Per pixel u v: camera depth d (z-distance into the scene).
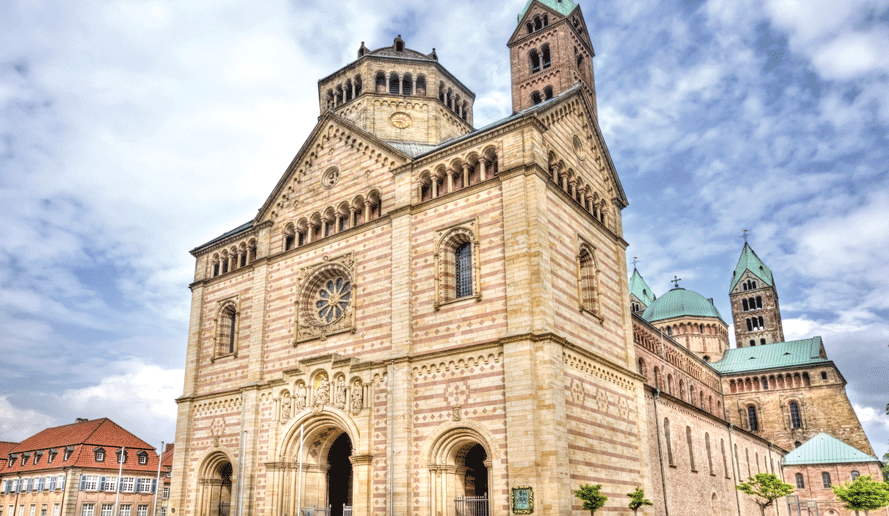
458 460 45.84
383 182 55.06
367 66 67.06
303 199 61.22
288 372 55.34
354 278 54.00
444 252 49.28
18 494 104.69
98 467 98.44
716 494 82.44
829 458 107.56
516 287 44.50
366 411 48.84
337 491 58.56
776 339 144.62
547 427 40.94
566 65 67.06
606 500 42.88
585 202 55.62
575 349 46.31
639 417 53.62
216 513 59.47
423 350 47.84
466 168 50.28
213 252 68.50
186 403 63.19
